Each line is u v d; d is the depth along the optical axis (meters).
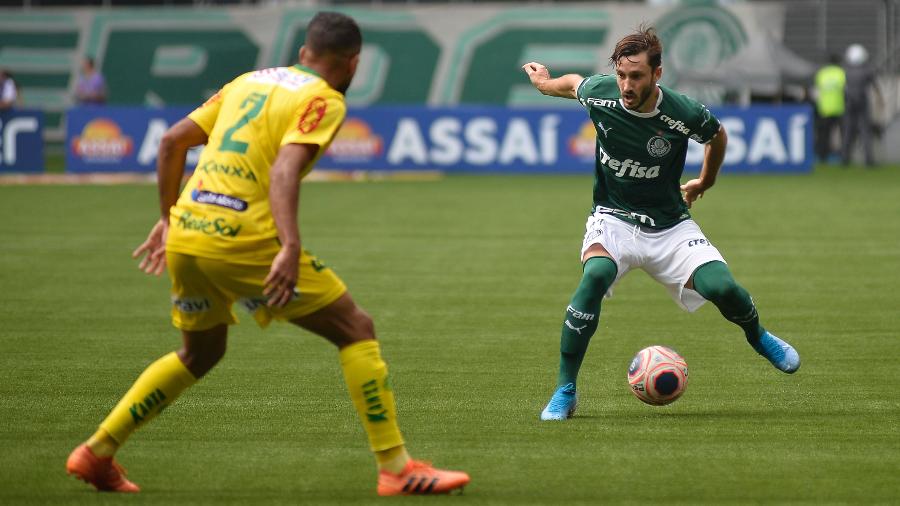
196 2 109.81
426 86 105.06
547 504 15.70
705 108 20.80
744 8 100.31
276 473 17.20
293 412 21.23
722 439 19.30
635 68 19.81
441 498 15.92
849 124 90.31
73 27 107.00
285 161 14.80
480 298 34.78
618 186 21.59
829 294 35.34
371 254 44.00
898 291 35.84
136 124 79.94
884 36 103.62
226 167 15.41
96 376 24.47
